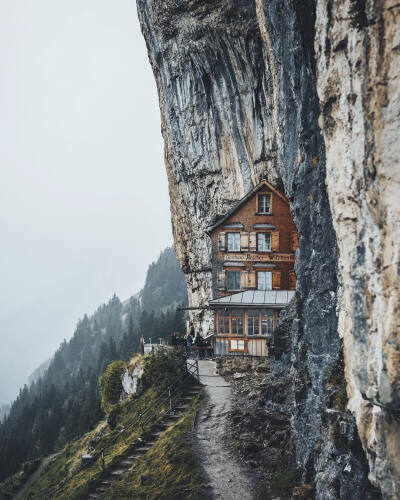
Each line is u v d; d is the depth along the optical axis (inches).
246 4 1214.9
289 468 640.4
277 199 1270.9
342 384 468.1
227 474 667.4
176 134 1582.2
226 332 1074.1
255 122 1344.7
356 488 403.2
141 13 1523.1
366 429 362.0
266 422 745.6
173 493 648.4
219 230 1285.7
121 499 685.3
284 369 860.0
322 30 396.2
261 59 1261.1
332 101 385.7
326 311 539.8
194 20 1328.7
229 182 1477.6
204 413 841.5
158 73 1624.0
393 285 295.1
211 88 1433.3
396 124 293.6
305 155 584.1
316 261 570.3
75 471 918.4
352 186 350.9
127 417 989.8
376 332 319.3
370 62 311.1
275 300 1075.9
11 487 1251.8
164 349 1093.8
